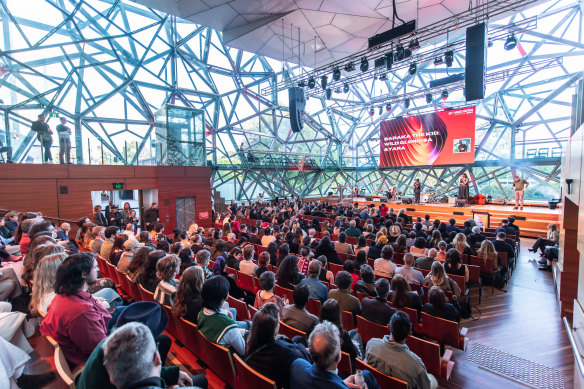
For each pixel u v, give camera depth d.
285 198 19.88
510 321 4.86
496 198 16.61
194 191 12.53
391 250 4.97
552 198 15.90
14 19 11.14
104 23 13.69
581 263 2.83
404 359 2.26
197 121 13.02
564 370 3.54
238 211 13.83
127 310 2.20
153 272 3.61
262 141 20.95
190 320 2.89
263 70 20.23
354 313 3.62
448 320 3.47
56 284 1.99
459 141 17.14
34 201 8.83
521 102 16.72
